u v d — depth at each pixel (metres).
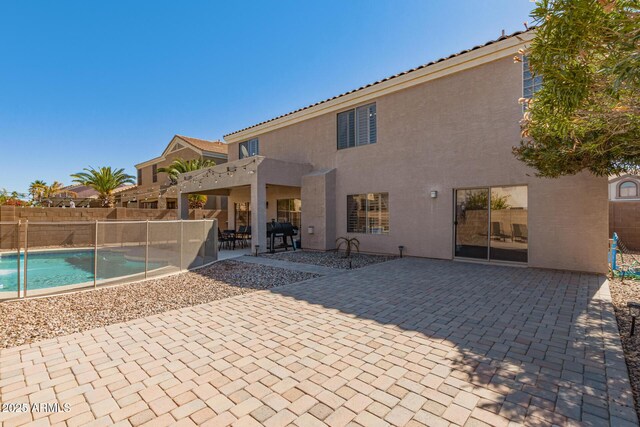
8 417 2.52
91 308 5.64
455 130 10.08
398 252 11.47
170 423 2.46
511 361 3.45
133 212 17.83
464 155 9.88
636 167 5.99
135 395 2.86
